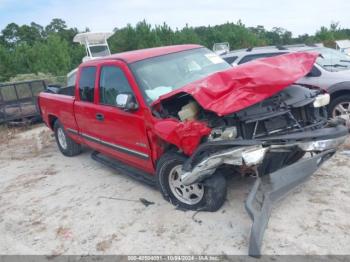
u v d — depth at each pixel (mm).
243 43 48125
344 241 3713
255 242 3619
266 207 4023
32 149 8867
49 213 5168
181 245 3967
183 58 5574
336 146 4469
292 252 3627
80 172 6688
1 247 4469
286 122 4312
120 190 5586
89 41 20219
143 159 5102
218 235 4043
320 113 4801
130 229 4426
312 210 4324
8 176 7027
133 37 43281
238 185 5086
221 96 3998
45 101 7910
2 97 11484
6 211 5422
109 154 6043
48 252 4215
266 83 3965
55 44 40094
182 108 4441
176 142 4191
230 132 4055
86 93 6195
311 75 7391
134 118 4949
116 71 5367
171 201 4797
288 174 4352
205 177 4215
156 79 5109
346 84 6941
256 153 3885
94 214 4926
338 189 4785
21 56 38062
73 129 6969
